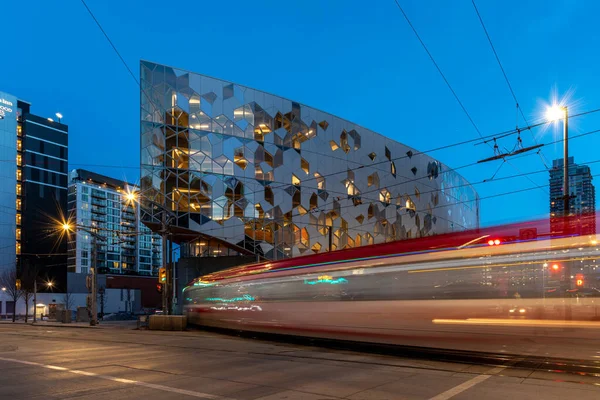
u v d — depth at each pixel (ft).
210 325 75.87
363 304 42.75
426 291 37.45
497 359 36.60
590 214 30.37
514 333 31.76
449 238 37.35
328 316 46.52
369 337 41.70
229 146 150.61
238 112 154.30
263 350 49.42
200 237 150.82
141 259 492.54
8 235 298.97
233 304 66.64
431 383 29.68
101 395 27.25
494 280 33.42
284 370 35.81
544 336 30.40
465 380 30.35
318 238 163.32
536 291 31.22
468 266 35.12
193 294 87.56
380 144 192.03
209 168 146.82
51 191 326.24
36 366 38.93
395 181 196.03
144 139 141.08
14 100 313.32
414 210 204.85
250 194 151.94
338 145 175.42
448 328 35.40
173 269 136.56
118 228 469.16
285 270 54.85
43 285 305.32
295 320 51.29
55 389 29.07
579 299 29.32
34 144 321.73
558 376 30.86
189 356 45.06
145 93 142.51
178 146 144.05
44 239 316.19
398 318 39.19
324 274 48.06
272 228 153.89
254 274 61.87
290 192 159.53
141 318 106.11
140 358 43.80
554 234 31.35
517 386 28.09
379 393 27.09
